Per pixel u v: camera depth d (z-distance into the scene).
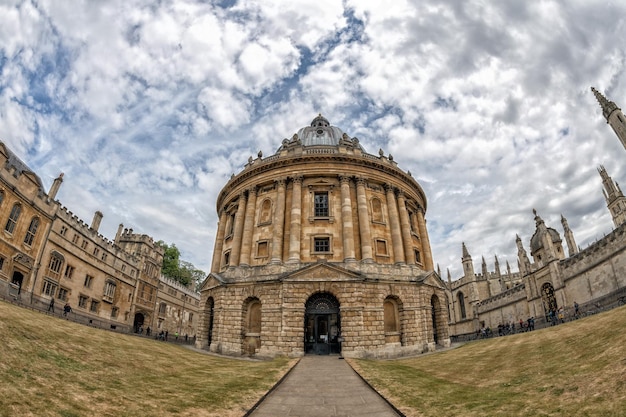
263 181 45.06
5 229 38.94
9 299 35.00
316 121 61.56
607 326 20.89
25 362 14.09
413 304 38.59
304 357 32.38
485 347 29.89
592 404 10.86
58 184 51.06
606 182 71.88
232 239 45.28
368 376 20.81
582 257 43.88
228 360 30.62
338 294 35.81
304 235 40.84
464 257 78.44
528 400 12.70
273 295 36.66
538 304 54.06
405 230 44.31
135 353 23.30
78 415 10.44
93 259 55.12
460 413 12.41
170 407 12.64
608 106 58.09
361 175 43.97
